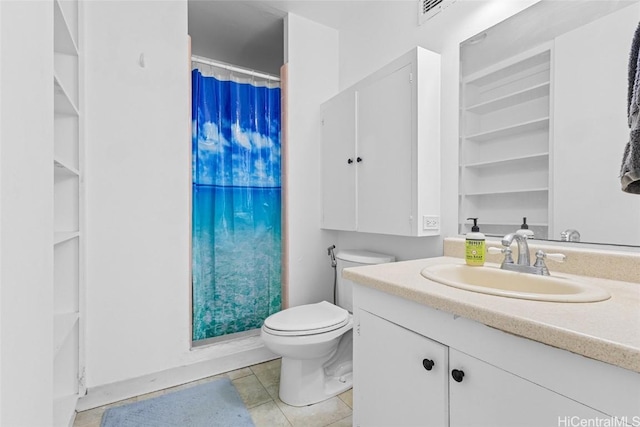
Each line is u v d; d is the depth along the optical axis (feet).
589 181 3.50
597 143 3.43
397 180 5.27
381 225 5.60
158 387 5.64
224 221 6.98
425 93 4.97
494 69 4.45
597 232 3.45
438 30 5.30
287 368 5.26
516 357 2.26
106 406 5.15
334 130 6.91
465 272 4.05
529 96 4.05
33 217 2.03
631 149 2.13
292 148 7.19
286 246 7.17
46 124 2.32
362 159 6.06
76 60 4.96
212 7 6.96
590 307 2.38
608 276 3.27
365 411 3.72
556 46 3.78
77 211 4.95
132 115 5.44
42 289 2.17
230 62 9.57
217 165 6.90
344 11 7.13
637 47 2.34
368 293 3.70
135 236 5.46
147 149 5.57
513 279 3.59
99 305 5.18
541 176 3.91
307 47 7.41
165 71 5.74
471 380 2.56
